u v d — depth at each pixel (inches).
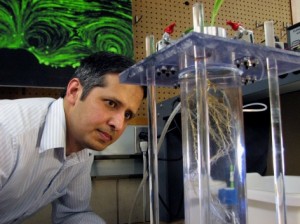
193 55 13.4
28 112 29.3
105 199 44.3
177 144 40.1
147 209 44.1
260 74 16.0
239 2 56.6
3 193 29.9
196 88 13.6
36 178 31.4
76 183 37.9
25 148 27.6
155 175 17.2
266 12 58.6
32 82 40.1
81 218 37.9
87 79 26.9
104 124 26.4
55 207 40.1
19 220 36.4
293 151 38.4
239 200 14.7
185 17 52.6
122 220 44.7
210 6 53.9
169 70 15.7
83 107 27.2
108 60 26.2
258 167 40.1
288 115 38.9
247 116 40.0
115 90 25.3
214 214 14.1
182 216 40.8
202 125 13.5
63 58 41.8
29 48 40.4
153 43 16.3
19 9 40.5
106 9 45.2
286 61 14.8
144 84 17.9
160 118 37.7
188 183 15.1
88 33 43.6
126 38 45.8
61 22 42.4
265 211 21.0
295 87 30.0
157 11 50.9
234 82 15.1
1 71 38.8
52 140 29.5
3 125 26.4
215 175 14.4
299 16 59.9
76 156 34.4
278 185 15.1
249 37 15.8
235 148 15.0
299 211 18.8
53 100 33.2
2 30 39.4
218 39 12.3
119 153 42.4
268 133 40.8
